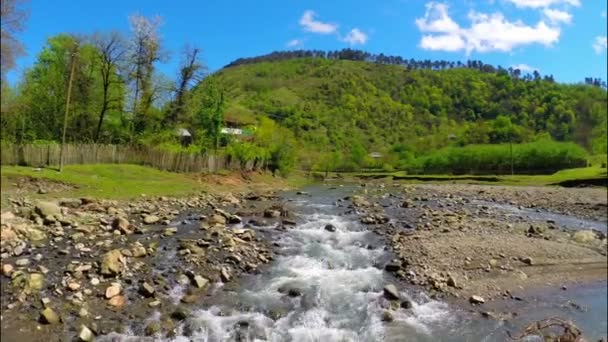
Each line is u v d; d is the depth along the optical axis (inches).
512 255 738.2
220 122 1987.0
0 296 457.4
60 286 488.1
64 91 1840.6
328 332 462.3
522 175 3093.0
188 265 582.6
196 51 2031.3
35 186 967.0
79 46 1843.0
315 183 2287.2
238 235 732.0
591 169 2938.0
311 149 4520.2
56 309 447.8
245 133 2546.8
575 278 676.7
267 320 473.4
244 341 430.6
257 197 1243.8
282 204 1124.5
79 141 1785.2
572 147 3270.2
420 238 790.5
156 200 1009.5
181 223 793.6
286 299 526.0
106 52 1833.2
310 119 6259.8
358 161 4217.5
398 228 873.5
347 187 1985.7
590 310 565.6
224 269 581.6
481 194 1823.3
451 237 810.8
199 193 1200.2
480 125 5236.2
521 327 503.2
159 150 1499.8
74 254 577.0
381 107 7598.4
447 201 1428.4
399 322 494.9
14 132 1690.5
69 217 732.7
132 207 895.7
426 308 534.9
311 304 518.3
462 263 683.4
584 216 1290.6
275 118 5649.6
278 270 615.5
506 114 7214.6
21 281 482.9
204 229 753.6
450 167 3538.4
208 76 2057.1
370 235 807.7
